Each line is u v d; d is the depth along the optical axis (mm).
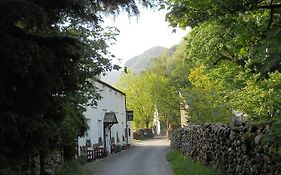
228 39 9883
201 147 14141
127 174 15836
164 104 47156
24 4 5371
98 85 30234
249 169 7789
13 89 6000
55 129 6777
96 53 12656
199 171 11773
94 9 7418
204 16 6926
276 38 4082
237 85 12039
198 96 22688
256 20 6598
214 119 20875
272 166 6457
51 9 6543
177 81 40406
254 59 5016
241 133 8531
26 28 5926
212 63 13805
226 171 9898
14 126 5742
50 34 6578
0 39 5453
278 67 4008
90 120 27766
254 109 11602
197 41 14547
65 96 7301
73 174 13695
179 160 17969
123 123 43125
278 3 5562
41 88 6035
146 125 68188
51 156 12031
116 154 31172
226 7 6074
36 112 6246
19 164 7355
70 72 6656
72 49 6293
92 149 25891
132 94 64125
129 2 7488
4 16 5324
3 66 5613
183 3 6949
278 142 4074
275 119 4371
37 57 5641
